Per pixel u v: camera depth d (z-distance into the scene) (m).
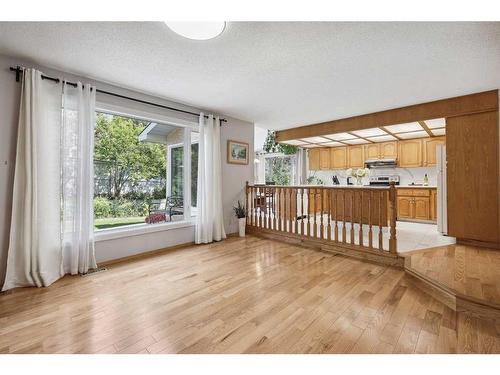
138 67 2.64
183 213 4.11
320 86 3.15
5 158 2.40
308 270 2.90
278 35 2.05
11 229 2.37
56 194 2.62
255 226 4.80
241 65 2.59
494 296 2.01
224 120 4.45
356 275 2.75
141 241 3.42
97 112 3.17
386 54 2.34
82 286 2.44
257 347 1.56
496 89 3.21
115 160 3.61
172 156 4.16
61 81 2.66
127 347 1.56
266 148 7.47
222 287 2.43
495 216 3.32
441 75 2.80
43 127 2.52
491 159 3.33
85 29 1.97
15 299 2.17
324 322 1.84
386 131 4.98
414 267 2.72
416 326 1.80
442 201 4.27
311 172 7.66
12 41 2.14
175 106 3.79
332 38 2.09
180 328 1.76
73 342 1.60
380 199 3.18
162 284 2.50
